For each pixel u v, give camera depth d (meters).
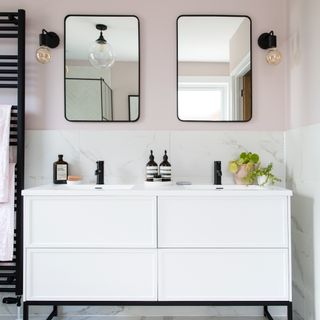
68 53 2.03
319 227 1.62
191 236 1.60
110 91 2.04
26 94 2.03
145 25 2.04
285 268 1.59
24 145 1.97
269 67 2.04
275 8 2.03
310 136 1.71
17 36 1.95
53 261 1.60
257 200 1.60
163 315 2.00
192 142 2.03
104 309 2.01
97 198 1.60
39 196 1.60
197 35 2.04
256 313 2.00
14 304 2.01
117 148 2.04
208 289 1.59
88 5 2.04
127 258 1.60
